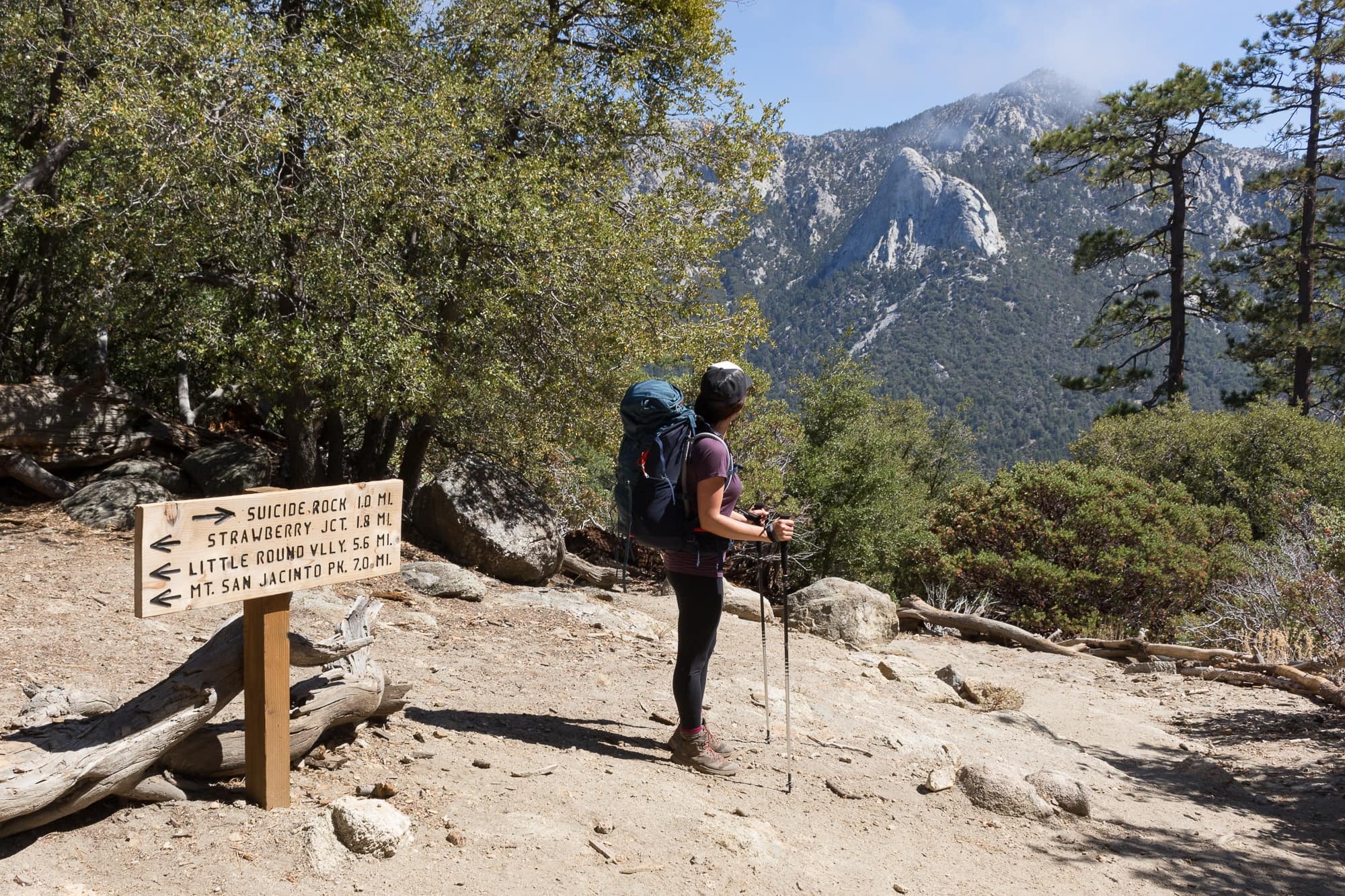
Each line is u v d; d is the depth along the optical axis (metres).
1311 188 31.50
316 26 8.66
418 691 4.88
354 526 3.34
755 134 11.45
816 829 3.88
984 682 7.27
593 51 12.34
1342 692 7.67
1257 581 11.07
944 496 24.33
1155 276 34.03
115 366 14.66
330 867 2.88
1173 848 4.47
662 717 5.04
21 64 10.67
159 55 8.00
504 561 9.56
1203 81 30.22
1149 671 9.03
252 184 7.99
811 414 13.93
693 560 4.01
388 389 8.82
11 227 11.30
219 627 5.66
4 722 3.51
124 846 2.87
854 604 8.38
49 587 6.11
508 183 9.23
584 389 10.14
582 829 3.40
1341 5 28.53
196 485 10.37
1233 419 19.86
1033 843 4.25
